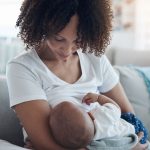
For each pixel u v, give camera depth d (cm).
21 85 100
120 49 197
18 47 281
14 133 117
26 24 99
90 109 108
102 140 101
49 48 106
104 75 123
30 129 96
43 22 93
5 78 122
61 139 93
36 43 102
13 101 99
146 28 303
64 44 95
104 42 107
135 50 197
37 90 101
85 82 114
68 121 92
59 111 94
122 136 105
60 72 110
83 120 93
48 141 94
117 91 127
